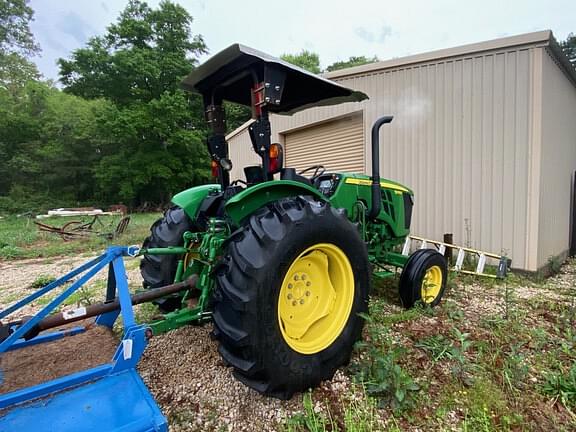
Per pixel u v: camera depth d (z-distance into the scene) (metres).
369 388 1.59
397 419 1.44
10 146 19.50
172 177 18.31
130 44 18.05
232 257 1.47
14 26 22.33
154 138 17.88
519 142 3.89
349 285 1.82
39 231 8.73
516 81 3.88
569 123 5.34
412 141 4.78
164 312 2.35
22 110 21.12
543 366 1.86
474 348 2.05
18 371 1.43
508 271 3.88
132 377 1.23
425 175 4.66
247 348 1.40
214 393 1.65
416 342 2.11
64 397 1.11
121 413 1.07
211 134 2.20
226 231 1.88
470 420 1.43
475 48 4.10
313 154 6.65
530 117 3.80
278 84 1.77
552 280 3.91
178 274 2.00
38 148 19.34
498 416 1.46
